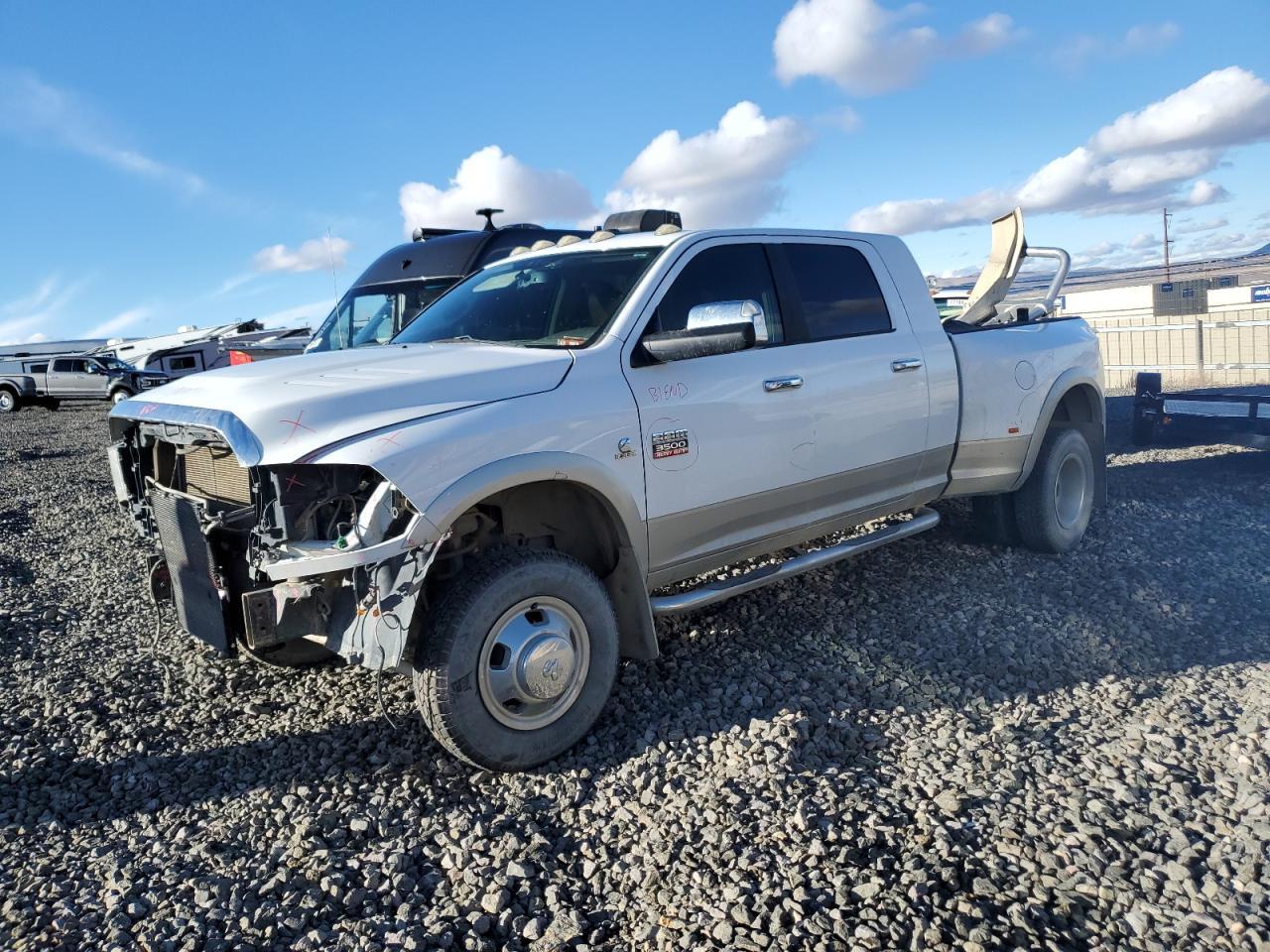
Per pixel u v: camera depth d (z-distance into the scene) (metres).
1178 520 6.64
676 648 4.46
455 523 3.44
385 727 3.79
